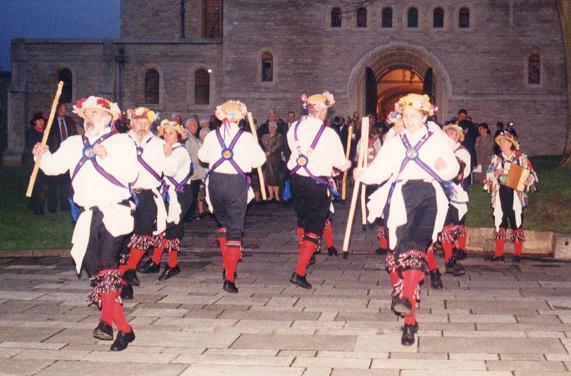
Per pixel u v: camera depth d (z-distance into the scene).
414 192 7.38
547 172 17.52
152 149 9.55
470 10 34.84
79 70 37.06
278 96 35.34
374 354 6.81
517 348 6.94
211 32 41.44
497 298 9.20
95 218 7.17
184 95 36.53
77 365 6.58
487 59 34.91
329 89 35.25
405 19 35.06
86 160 7.21
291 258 12.66
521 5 34.66
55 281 10.43
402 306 6.94
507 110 34.88
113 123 7.45
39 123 16.83
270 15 35.31
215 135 9.80
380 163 7.55
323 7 35.09
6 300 9.16
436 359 6.63
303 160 9.80
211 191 9.79
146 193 9.61
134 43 36.66
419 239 7.33
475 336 7.38
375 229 16.03
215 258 12.66
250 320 8.12
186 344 7.20
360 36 35.16
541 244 13.43
